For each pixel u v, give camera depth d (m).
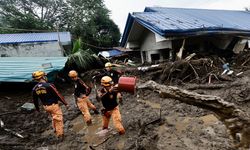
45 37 22.70
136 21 16.23
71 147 6.32
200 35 15.10
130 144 5.95
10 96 11.68
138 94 10.41
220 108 4.49
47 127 8.01
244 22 20.66
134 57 22.88
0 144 6.45
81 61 14.48
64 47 22.97
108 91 6.40
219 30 15.49
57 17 39.50
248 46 16.86
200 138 5.97
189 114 7.69
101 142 6.37
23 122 8.51
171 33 13.99
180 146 5.65
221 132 6.15
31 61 13.95
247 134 4.32
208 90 10.43
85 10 37.88
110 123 7.64
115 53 29.11
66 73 14.31
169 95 4.94
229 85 10.50
